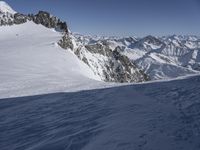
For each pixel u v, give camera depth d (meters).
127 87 28.02
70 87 34.50
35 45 98.56
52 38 113.69
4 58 73.81
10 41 112.38
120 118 14.02
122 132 11.47
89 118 14.70
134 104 17.77
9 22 143.12
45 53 86.50
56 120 15.12
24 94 28.94
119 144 10.05
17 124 15.07
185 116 13.47
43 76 53.44
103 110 16.59
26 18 150.25
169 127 11.71
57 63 78.50
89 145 10.28
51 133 12.53
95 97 22.45
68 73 67.12
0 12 148.00
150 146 9.62
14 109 19.73
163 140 10.12
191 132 10.83
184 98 18.58
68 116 15.78
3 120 16.34
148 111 15.24
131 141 10.28
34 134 12.76
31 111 18.47
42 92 29.80
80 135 11.61
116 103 18.70
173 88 24.19
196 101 17.17
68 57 90.69
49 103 21.25
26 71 58.88
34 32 133.25
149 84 29.34
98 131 11.93
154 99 19.14
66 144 10.68
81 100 21.48
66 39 110.69
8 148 11.20
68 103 20.47
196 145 9.42
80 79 50.69
